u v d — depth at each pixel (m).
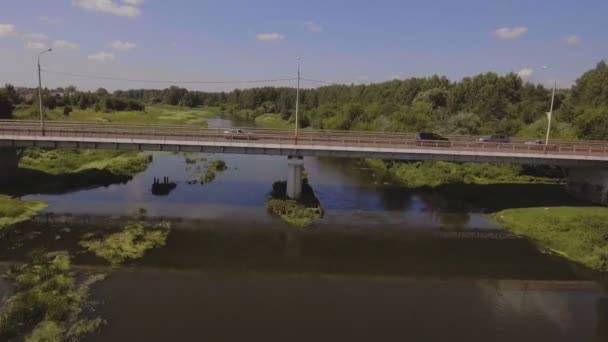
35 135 55.00
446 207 59.03
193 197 60.47
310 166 89.50
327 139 56.00
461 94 134.62
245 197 61.12
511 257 42.59
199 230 47.44
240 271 37.84
